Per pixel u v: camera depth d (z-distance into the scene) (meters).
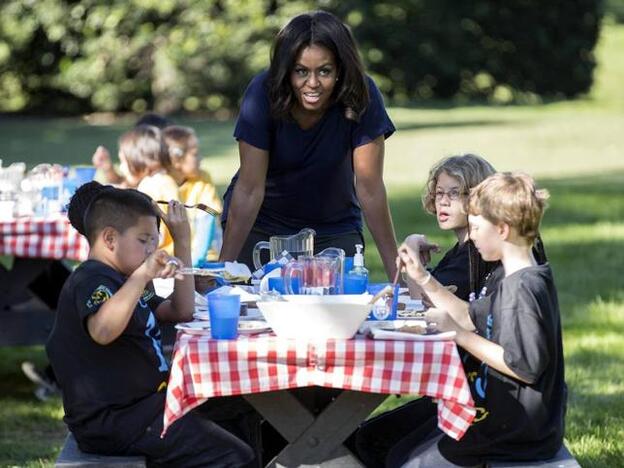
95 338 4.22
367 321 4.36
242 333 4.17
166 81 28.91
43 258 7.33
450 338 4.07
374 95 5.70
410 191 16.48
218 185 16.53
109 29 27.91
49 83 29.58
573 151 22.47
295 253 5.26
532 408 4.18
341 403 4.31
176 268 4.23
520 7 36.50
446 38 35.78
